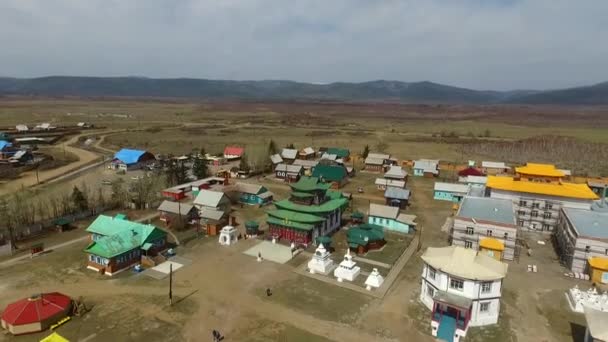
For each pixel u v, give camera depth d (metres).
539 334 43.84
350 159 147.50
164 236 63.84
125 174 113.62
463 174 118.31
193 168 113.88
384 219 77.00
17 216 66.81
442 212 88.00
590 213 68.44
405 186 110.44
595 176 121.44
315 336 42.28
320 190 73.00
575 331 44.44
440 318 44.75
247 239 69.50
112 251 55.56
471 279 44.03
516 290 53.62
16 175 108.00
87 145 163.50
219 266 58.78
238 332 42.72
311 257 62.78
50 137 173.75
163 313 45.91
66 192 92.44
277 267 58.81
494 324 45.59
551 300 51.16
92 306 47.12
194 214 77.56
